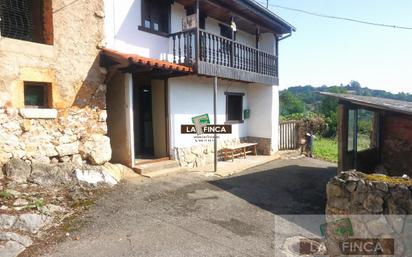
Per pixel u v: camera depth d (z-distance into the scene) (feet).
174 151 32.40
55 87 22.00
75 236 15.40
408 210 12.61
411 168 28.99
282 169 35.63
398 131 29.76
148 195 22.03
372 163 31.07
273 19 41.55
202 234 16.72
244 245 15.83
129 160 27.27
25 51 20.36
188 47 30.22
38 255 13.48
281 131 49.21
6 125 19.53
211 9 34.94
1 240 13.74
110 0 26.35
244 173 32.55
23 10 22.04
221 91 40.63
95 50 24.40
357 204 14.02
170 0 32.45
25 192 18.61
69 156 23.08
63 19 22.34
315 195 25.93
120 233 16.07
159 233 16.40
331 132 78.23
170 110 31.99
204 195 23.41
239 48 37.22
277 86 46.52
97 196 20.65
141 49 29.22
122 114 27.43
